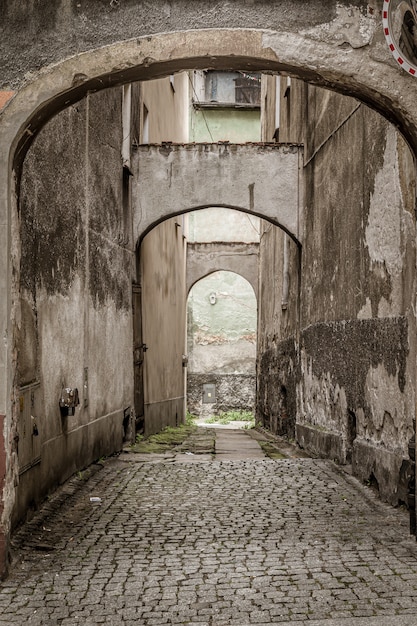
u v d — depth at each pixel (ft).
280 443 43.57
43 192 22.54
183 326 70.18
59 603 14.03
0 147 15.99
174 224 61.00
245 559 16.66
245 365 99.86
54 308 23.84
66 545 18.08
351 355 28.09
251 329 99.91
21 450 19.27
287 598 14.03
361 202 26.81
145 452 36.32
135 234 41.70
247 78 94.27
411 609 13.35
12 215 16.28
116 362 35.65
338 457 29.96
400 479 21.53
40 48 16.55
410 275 21.25
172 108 61.72
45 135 22.74
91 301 29.96
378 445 24.21
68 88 16.56
